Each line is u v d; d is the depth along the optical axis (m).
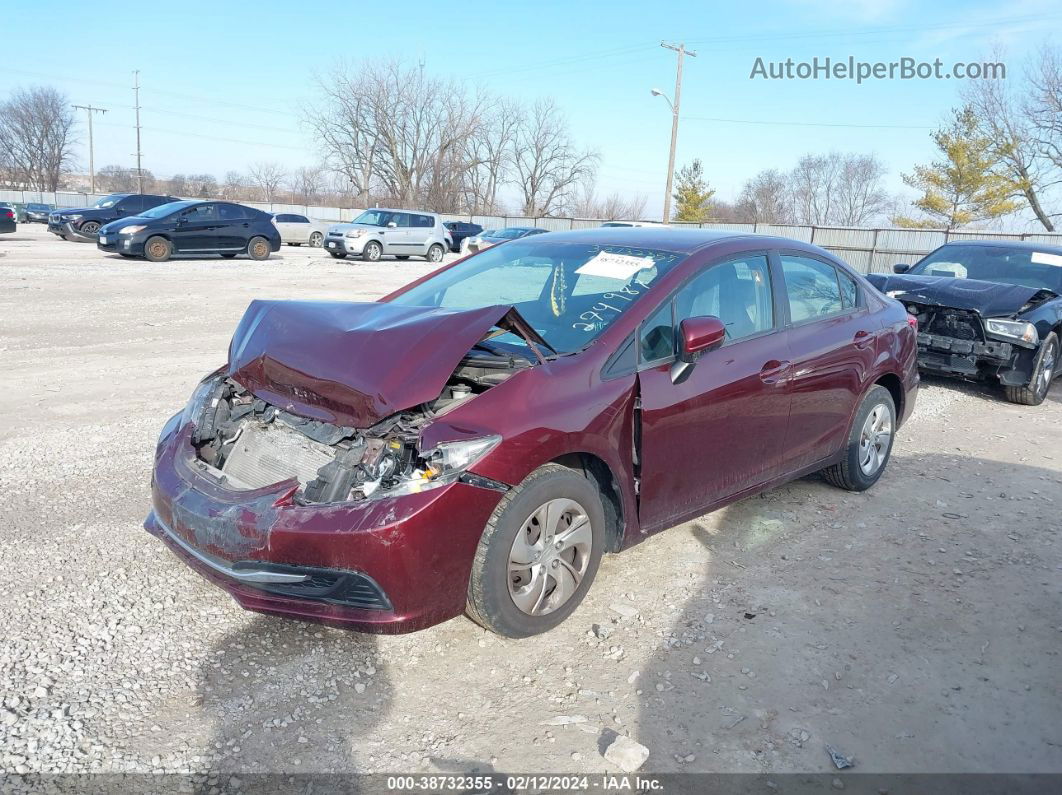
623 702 2.96
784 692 3.06
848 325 4.83
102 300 12.91
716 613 3.62
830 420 4.70
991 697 3.08
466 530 2.96
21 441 5.63
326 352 3.24
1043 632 3.57
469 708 2.90
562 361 3.41
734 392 3.95
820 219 80.25
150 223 19.98
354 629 2.94
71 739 2.63
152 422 6.21
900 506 5.02
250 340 3.59
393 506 2.86
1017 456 6.21
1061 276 8.69
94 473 5.02
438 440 2.91
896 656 3.34
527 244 4.66
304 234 34.09
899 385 5.34
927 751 2.77
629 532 3.64
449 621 3.48
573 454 3.40
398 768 2.59
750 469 4.23
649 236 4.39
